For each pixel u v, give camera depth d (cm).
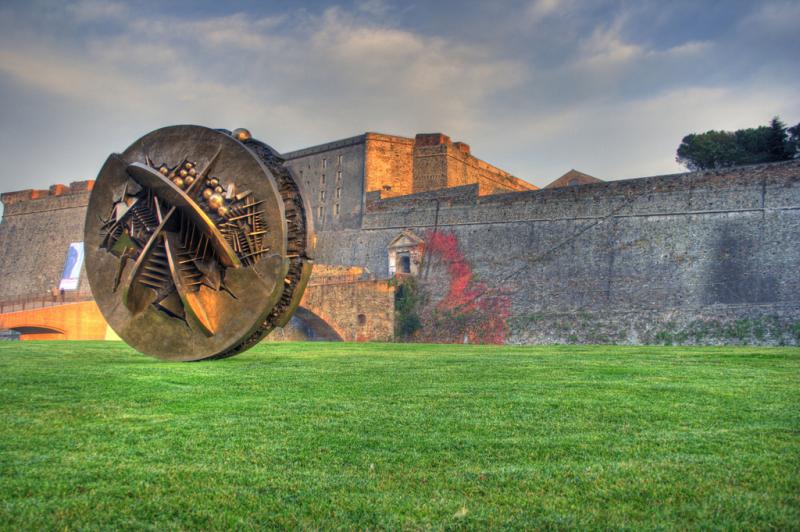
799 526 674
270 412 1220
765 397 1377
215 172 2122
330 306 6881
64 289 10688
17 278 11706
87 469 859
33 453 930
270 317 2100
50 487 789
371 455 930
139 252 2202
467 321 6994
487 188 11850
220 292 2080
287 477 834
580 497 762
